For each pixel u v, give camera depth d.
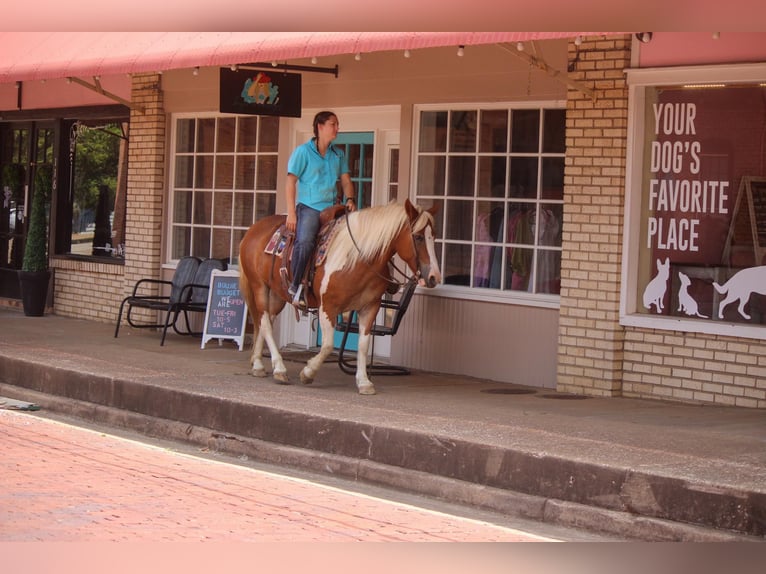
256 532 7.00
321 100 13.51
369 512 7.74
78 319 17.30
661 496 7.25
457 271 12.34
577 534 7.39
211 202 15.26
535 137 11.69
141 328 15.45
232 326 13.90
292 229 10.99
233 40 11.86
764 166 10.16
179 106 15.50
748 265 10.25
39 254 17.48
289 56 11.08
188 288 14.59
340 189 13.42
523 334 11.70
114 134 16.84
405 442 8.71
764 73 9.93
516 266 11.85
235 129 14.90
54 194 17.84
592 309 10.98
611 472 7.49
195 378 11.38
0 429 10.41
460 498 8.20
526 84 11.55
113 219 16.91
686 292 10.60
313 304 11.04
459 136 12.27
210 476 8.79
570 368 11.12
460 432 8.66
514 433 8.66
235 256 14.94
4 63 15.16
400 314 11.75
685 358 10.50
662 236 10.73
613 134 10.80
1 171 19.22
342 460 9.04
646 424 9.23
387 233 10.30
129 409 11.08
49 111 17.94
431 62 12.34
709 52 10.24
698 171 10.52
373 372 12.17
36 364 12.23
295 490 8.41
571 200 11.09
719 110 10.38
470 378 12.12
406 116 12.63
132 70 13.08
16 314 17.89
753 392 10.12
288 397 10.30
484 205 12.10
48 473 8.48
